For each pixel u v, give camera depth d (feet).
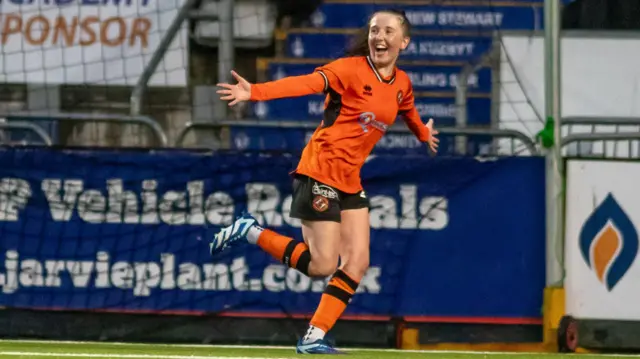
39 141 98.63
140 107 100.12
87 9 103.50
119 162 82.23
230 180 82.64
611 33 104.17
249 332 82.12
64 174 82.12
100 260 81.92
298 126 92.73
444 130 88.84
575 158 83.05
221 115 105.19
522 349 82.23
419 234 83.05
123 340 82.07
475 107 104.27
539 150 86.07
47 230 81.82
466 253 83.25
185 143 101.14
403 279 82.79
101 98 104.88
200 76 106.83
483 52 106.83
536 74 101.91
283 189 82.89
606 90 104.12
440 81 105.29
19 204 81.92
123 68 104.01
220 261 82.17
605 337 82.94
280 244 67.00
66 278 81.82
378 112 63.87
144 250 82.02
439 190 83.25
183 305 81.97
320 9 111.55
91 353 67.26
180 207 82.38
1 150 81.92
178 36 104.68
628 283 83.10
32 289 81.71
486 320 82.94
